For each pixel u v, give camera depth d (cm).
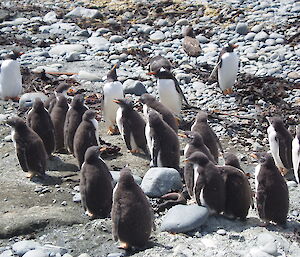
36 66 1877
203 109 1559
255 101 1588
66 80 1731
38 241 954
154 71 1520
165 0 2531
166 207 1035
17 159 1242
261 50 1925
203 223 962
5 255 912
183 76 1738
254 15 2244
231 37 2081
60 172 1191
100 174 1003
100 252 918
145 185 1081
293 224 994
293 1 2355
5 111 1542
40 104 1246
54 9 2558
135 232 888
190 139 1102
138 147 1280
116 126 1430
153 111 1188
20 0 2755
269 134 1217
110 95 1397
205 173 979
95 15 2400
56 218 998
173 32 2188
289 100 1591
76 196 1083
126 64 1894
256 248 900
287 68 1781
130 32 2214
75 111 1262
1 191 1102
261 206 974
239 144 1365
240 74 1750
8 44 2112
